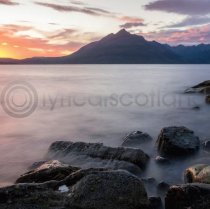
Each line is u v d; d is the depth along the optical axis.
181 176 14.45
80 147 16.48
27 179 11.81
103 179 9.42
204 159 16.44
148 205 9.22
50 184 9.88
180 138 17.55
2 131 25.47
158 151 17.86
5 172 15.51
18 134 24.34
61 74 162.00
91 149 16.00
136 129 25.83
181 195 9.50
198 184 9.89
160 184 12.92
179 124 27.77
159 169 15.26
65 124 28.55
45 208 8.65
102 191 9.08
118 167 14.34
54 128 26.73
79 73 177.12
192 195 9.38
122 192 9.09
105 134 24.09
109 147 15.72
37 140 22.30
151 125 27.48
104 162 14.88
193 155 16.91
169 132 18.02
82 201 8.85
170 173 14.82
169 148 17.08
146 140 19.97
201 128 25.98
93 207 8.70
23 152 18.95
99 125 27.83
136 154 14.93
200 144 18.23
